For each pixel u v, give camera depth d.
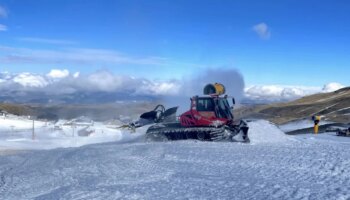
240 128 18.17
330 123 51.69
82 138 43.88
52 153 18.02
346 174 10.12
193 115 19.64
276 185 8.98
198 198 8.12
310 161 12.23
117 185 9.95
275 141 18.19
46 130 59.66
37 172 12.89
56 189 10.16
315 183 9.15
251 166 11.71
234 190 8.67
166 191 8.93
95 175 11.52
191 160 13.09
